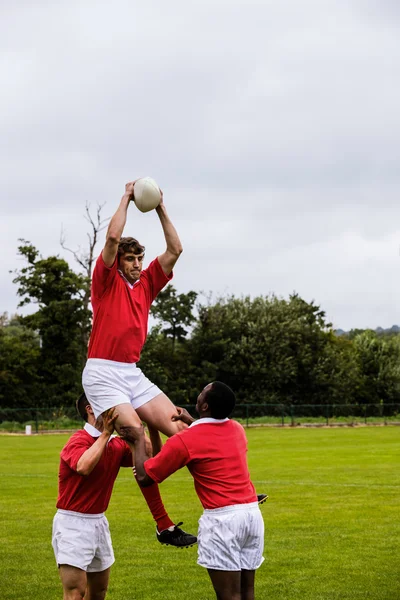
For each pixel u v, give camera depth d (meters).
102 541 7.56
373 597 10.16
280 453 32.25
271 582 10.95
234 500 6.69
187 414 7.11
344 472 24.69
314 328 70.31
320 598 10.12
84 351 63.50
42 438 46.12
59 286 62.47
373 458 29.64
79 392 62.19
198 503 18.11
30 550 13.21
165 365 67.75
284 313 71.06
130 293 7.03
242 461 6.88
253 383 66.75
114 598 10.26
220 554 6.62
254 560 6.85
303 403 68.25
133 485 22.06
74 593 7.39
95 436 7.41
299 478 23.06
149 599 10.20
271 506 17.59
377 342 76.38
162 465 6.66
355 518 16.00
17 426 54.56
